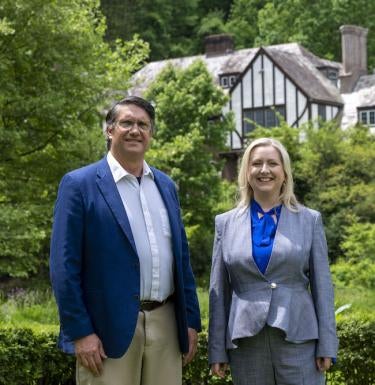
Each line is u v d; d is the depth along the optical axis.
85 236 3.81
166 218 4.00
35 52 13.60
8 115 13.47
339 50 46.62
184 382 5.36
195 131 22.94
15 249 12.59
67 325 3.70
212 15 50.38
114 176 3.91
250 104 32.44
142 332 3.88
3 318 7.44
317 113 32.28
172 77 25.78
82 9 14.38
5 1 12.97
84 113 14.18
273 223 4.07
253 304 3.96
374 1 46.34
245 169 4.14
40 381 5.18
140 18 46.16
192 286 4.16
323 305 4.00
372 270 17.16
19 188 13.66
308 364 3.97
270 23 48.22
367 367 5.18
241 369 4.04
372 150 23.16
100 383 3.80
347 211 22.19
